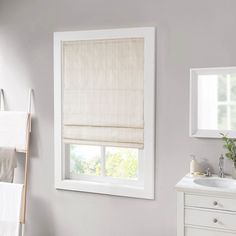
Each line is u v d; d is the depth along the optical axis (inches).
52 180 126.7
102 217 119.9
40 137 127.9
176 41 107.9
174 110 109.1
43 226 128.8
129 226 116.2
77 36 119.6
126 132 114.7
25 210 125.0
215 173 105.1
